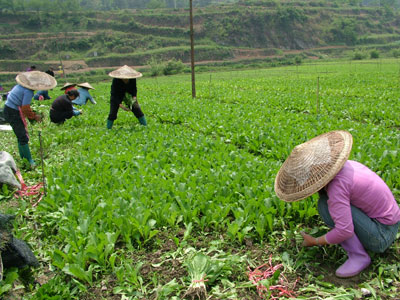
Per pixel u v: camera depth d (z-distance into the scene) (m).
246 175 5.80
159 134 9.16
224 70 63.19
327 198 3.83
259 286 3.56
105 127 11.09
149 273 3.89
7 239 3.86
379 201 3.58
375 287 3.56
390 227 3.66
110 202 5.01
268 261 4.04
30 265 4.03
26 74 7.14
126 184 5.72
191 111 13.00
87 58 80.56
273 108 14.46
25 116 7.27
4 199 5.89
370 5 173.75
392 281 3.62
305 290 3.54
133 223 4.39
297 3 129.38
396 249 4.04
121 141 8.58
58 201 5.32
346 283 3.63
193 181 5.64
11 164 6.45
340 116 12.44
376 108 12.45
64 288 3.64
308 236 3.97
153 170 6.35
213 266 3.74
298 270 3.87
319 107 13.48
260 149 8.08
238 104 15.24
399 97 15.88
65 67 75.62
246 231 4.32
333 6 134.62
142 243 4.43
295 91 20.67
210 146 8.02
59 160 7.82
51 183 6.02
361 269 3.70
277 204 4.80
